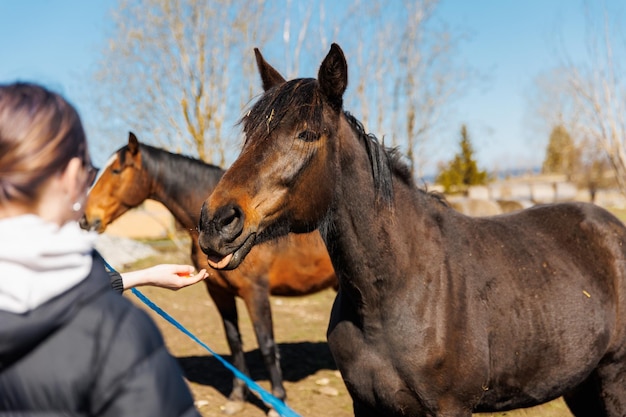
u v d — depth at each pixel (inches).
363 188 87.2
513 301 95.3
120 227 715.4
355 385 91.9
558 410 168.4
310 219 84.0
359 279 87.8
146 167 189.2
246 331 276.7
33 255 35.2
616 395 110.4
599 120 564.1
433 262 91.0
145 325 39.0
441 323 87.8
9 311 34.7
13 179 37.0
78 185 40.4
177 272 76.2
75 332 36.7
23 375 36.2
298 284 185.0
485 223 106.2
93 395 36.7
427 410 88.6
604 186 1202.6
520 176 2085.4
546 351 97.3
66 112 39.4
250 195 79.2
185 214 188.9
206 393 195.0
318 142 82.4
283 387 183.6
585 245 110.7
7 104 37.6
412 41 587.5
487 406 97.7
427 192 103.7
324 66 83.4
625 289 110.7
